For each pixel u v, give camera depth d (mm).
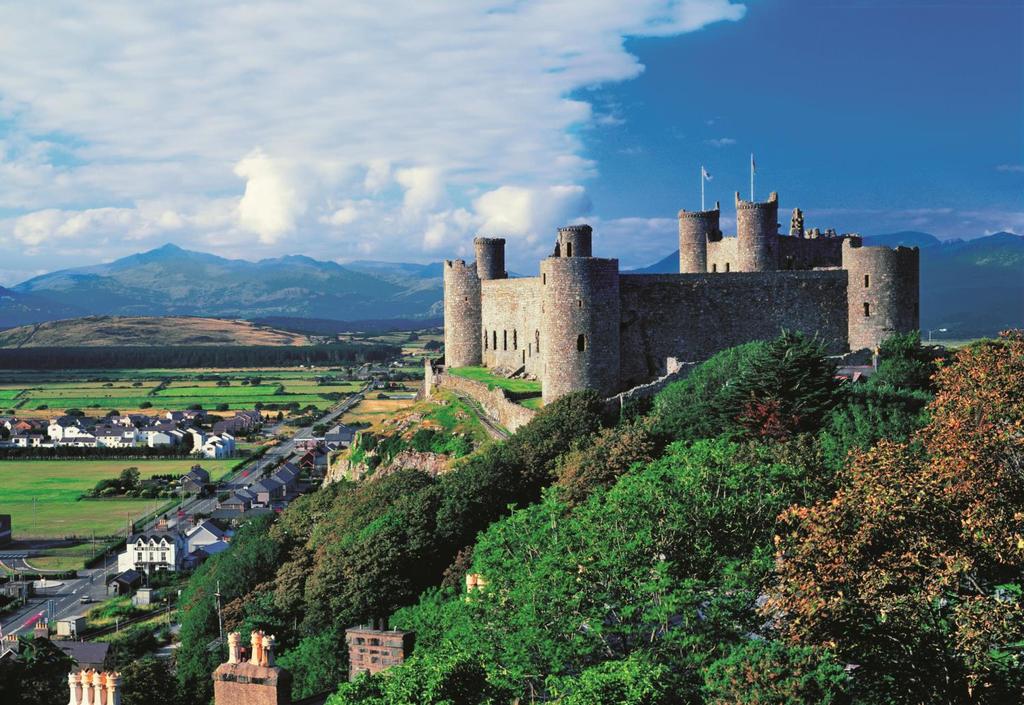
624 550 56875
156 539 198000
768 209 127625
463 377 140875
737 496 63625
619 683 44656
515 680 50531
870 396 92375
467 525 101688
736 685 42844
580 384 114250
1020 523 43156
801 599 42438
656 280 120500
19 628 161250
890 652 41594
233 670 44406
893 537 43375
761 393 91438
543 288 115688
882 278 119062
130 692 97562
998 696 38812
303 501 144000
